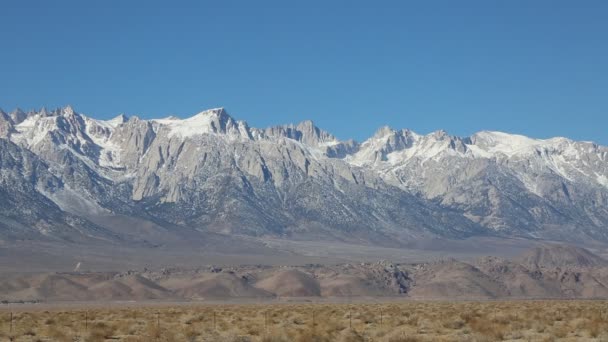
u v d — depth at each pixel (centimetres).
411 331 9900
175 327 10988
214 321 11744
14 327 11288
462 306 18862
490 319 11506
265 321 12250
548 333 9575
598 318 11369
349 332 9331
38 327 11538
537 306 17762
